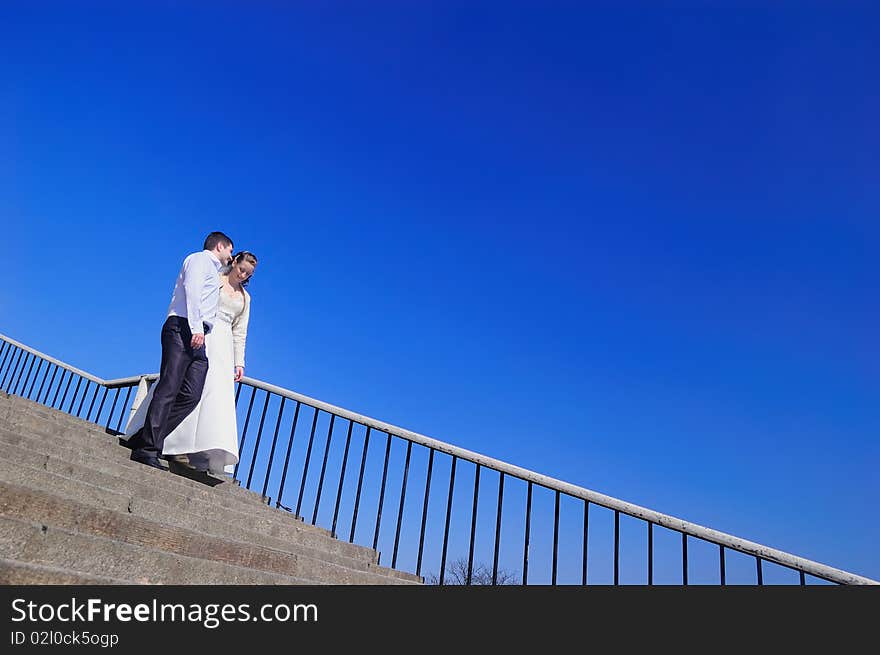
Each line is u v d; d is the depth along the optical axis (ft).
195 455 15.34
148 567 7.81
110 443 14.24
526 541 11.98
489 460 13.19
